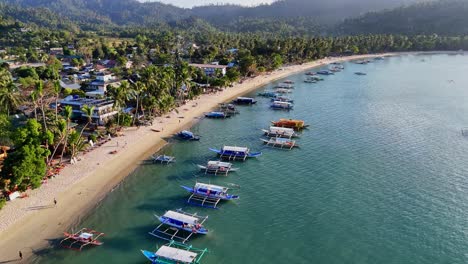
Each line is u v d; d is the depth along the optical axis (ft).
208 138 410.93
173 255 200.54
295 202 267.80
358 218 246.68
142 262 205.05
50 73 650.43
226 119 490.90
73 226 234.79
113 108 415.44
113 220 243.81
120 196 275.18
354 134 423.64
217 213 254.27
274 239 225.35
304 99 612.29
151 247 217.56
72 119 421.18
